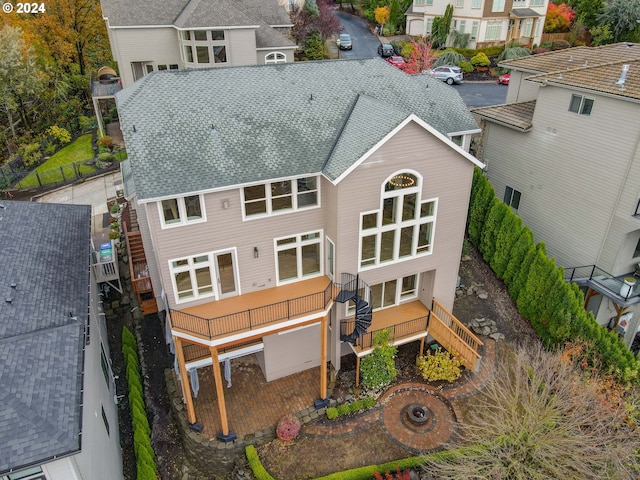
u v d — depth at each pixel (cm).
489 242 2520
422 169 1778
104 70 4522
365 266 1914
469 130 2070
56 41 4509
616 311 2409
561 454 1530
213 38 3569
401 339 2019
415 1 6278
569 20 6003
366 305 1845
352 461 1733
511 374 2041
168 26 3716
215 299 1828
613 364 1948
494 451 1583
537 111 2478
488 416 1669
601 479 1488
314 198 1831
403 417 1888
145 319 2338
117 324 2325
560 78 2316
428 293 2152
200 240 1697
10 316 1393
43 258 1747
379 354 1916
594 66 2325
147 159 1616
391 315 2128
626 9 5538
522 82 2942
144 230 2050
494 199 2477
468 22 5591
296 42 5469
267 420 1858
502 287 2462
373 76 2136
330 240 1862
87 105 4575
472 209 2614
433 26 5825
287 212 1786
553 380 1738
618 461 1504
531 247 2259
